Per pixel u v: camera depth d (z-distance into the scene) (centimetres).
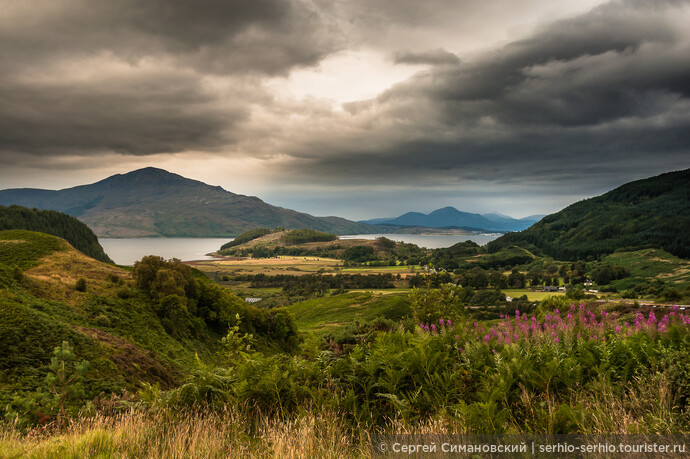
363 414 518
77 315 3881
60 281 4884
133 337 4050
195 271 8106
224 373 654
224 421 521
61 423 684
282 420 535
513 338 688
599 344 655
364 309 11788
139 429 515
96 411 621
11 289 3684
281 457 411
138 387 2622
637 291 14600
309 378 614
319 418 487
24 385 1981
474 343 640
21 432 631
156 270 5853
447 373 552
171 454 443
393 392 541
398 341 689
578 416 412
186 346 4847
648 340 638
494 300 12600
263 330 6838
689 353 529
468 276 19750
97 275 6131
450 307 1980
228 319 6197
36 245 7312
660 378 482
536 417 453
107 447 476
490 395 467
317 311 12456
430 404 518
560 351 633
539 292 16675
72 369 1029
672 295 6109
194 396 594
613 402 442
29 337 2509
